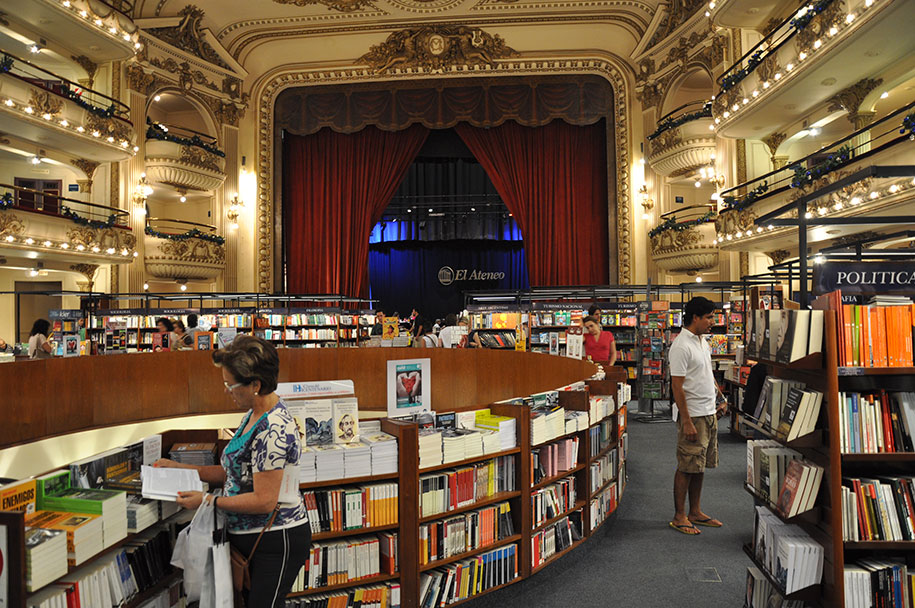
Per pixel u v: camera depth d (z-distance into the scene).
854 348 2.55
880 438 2.56
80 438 6.52
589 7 16.38
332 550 2.86
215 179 16.47
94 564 2.10
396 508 3.00
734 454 6.92
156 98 17.09
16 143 12.45
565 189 18.70
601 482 4.38
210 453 2.63
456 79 18.06
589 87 17.78
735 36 12.50
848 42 8.08
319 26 17.20
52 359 6.34
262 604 2.03
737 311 10.24
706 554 3.99
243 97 17.98
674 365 4.36
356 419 3.19
